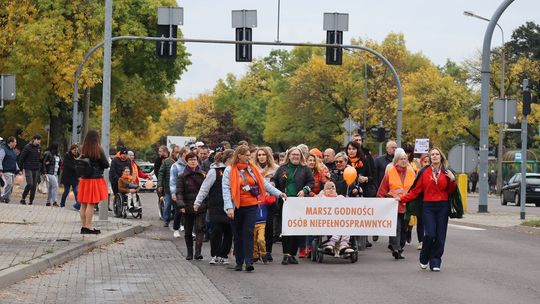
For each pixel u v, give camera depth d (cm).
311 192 2102
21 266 1641
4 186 3756
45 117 6372
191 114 18250
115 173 3450
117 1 6731
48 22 5750
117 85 6994
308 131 10838
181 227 2845
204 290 1534
